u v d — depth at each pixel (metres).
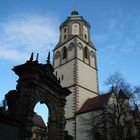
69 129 43.78
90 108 43.09
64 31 63.25
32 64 21.06
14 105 19.78
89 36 63.16
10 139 17.02
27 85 20.64
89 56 57.88
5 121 16.92
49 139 23.00
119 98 36.94
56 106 25.12
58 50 60.47
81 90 49.25
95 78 55.69
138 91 45.97
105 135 35.25
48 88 23.89
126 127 36.19
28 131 18.78
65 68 54.38
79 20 62.50
